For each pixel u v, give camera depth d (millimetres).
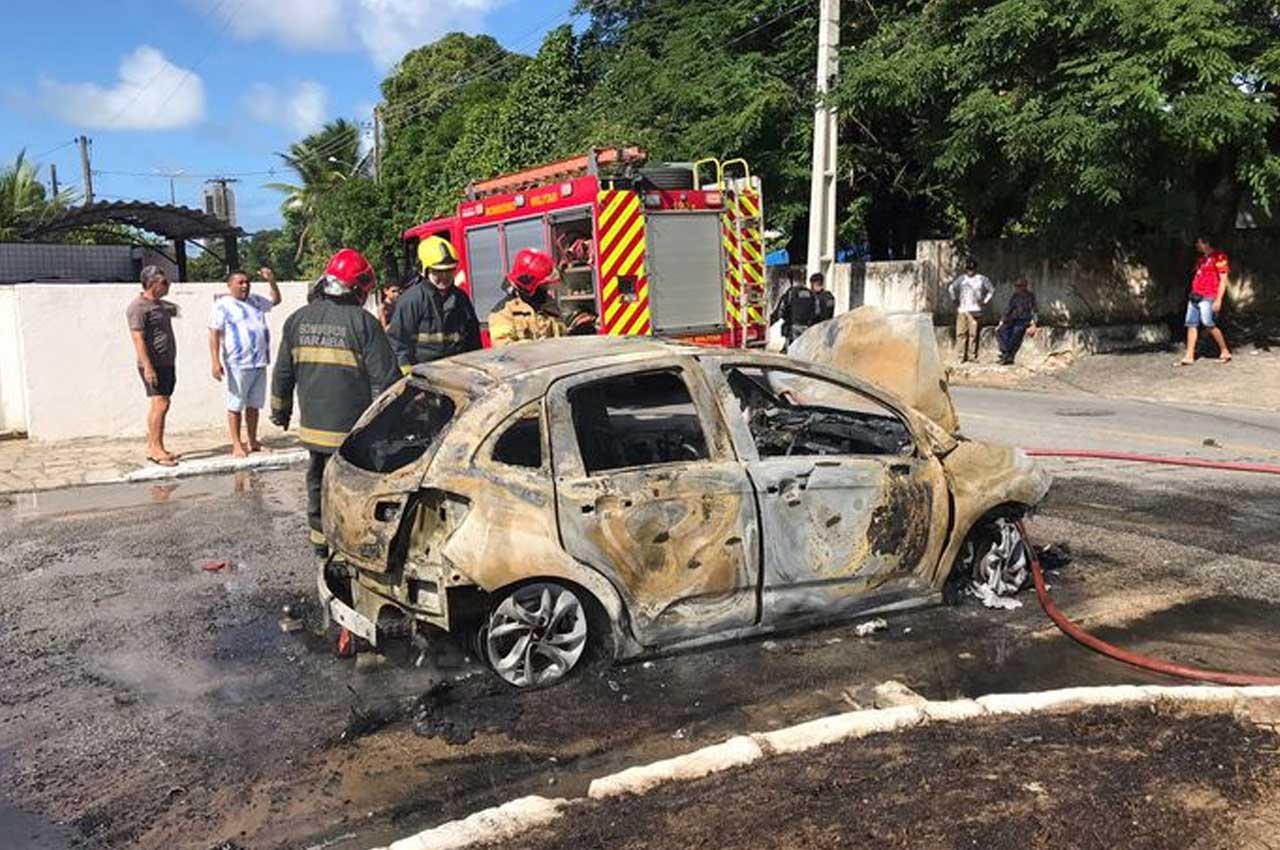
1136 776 3443
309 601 5867
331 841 3396
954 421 6457
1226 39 13914
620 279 11383
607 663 4672
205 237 24469
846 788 3402
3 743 4141
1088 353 17703
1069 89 15180
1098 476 8883
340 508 4645
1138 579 6008
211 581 6305
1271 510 7629
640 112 21781
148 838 3432
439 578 4344
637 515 4555
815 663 4758
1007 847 3051
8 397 11617
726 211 12117
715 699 4402
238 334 10055
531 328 6863
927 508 5230
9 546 7223
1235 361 16203
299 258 53594
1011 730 3799
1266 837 3088
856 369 6531
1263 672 4695
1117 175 14641
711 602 4766
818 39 19484
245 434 11859
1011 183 17594
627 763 3889
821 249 18266
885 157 20875
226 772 3863
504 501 4363
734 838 3133
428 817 3539
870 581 5133
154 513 8172
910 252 24734
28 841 3420
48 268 25562
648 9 25016
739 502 4754
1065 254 18062
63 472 9570
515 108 28969
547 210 11961
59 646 5223
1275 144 16062
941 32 17406
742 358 4965
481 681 4578
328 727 4211
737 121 19281
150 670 4875
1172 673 4617
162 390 9742
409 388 4945
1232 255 19828
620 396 4801
